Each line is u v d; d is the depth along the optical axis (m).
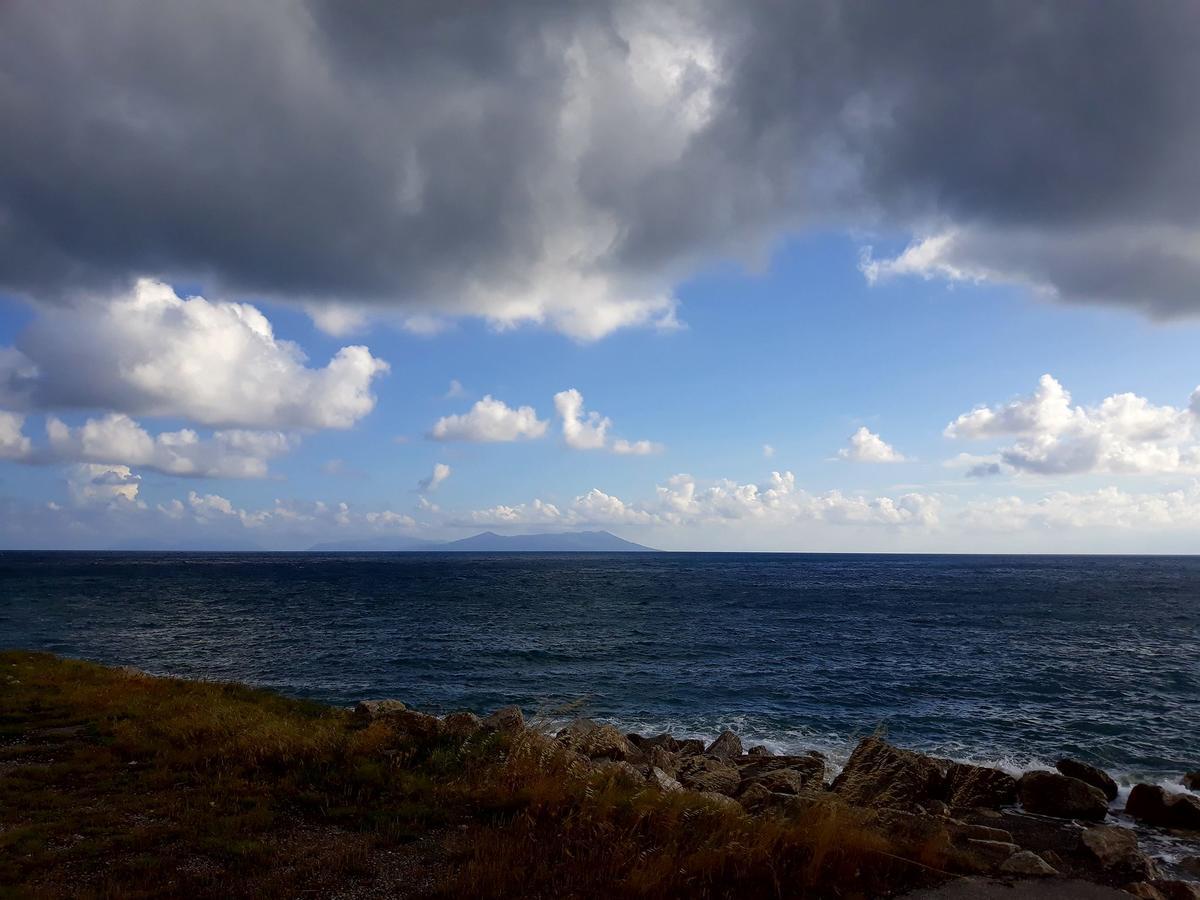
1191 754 19.81
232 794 9.63
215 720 13.05
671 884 6.92
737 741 18.02
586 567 185.12
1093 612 61.28
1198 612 61.59
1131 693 27.91
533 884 6.97
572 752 11.41
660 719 23.67
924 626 50.38
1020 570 164.88
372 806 9.26
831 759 19.09
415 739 12.51
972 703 26.11
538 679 30.19
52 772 10.39
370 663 33.97
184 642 41.47
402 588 93.69
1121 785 16.75
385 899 6.68
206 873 7.14
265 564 198.75
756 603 70.38
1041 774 13.35
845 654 37.34
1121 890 7.91
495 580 115.75
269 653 37.16
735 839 7.91
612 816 8.81
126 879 6.94
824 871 7.50
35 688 17.22
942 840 8.72
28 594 78.88
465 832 8.41
